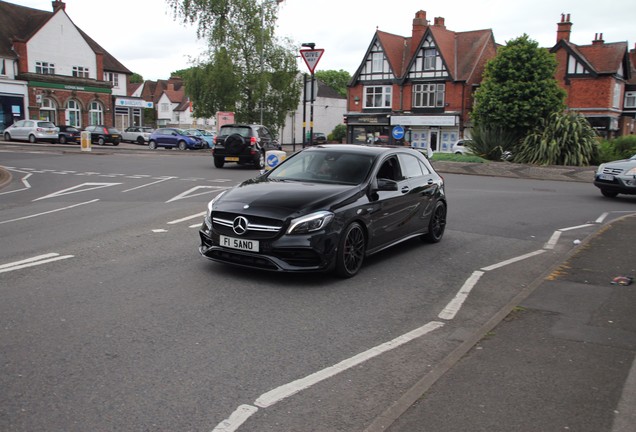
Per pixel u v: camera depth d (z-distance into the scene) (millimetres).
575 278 6676
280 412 3492
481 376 3961
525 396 3658
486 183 19906
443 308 5734
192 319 5094
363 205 6816
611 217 12211
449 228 10328
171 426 3285
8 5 50688
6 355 4195
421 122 47500
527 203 14242
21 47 47375
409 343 4750
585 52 44312
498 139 27281
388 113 49594
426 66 47594
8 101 46375
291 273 6801
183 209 11281
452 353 4387
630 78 46969
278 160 16047
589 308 5559
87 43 52375
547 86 28141
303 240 6082
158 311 5266
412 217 8117
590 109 42844
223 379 3922
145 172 20062
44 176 18312
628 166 15688
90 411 3428
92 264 6863
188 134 44875
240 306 5508
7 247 7727
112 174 19125
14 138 40188
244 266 6375
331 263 6320
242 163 22734
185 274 6539
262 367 4145
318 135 64938
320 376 4023
